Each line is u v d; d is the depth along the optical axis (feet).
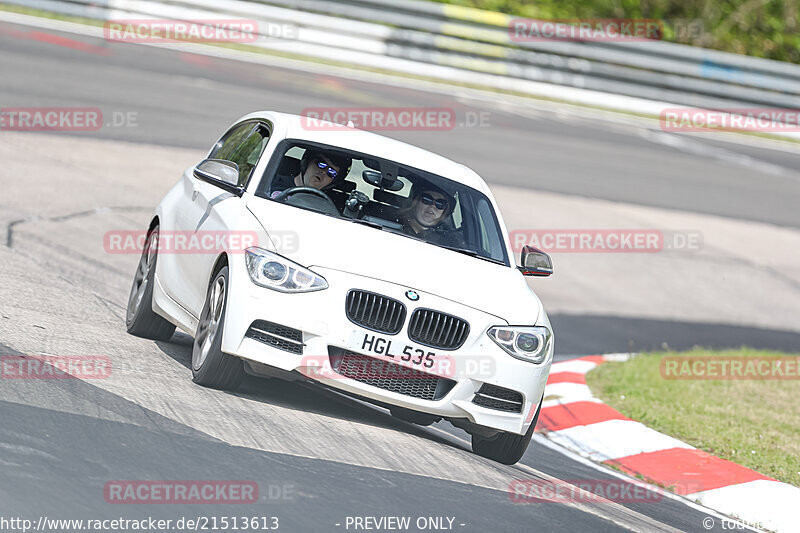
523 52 373.40
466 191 95.91
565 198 250.37
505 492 73.10
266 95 275.18
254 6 344.69
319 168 90.74
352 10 360.48
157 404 72.74
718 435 113.91
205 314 83.71
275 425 74.43
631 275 213.05
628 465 102.01
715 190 296.92
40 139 196.75
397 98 313.73
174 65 289.94
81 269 128.98
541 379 82.53
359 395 78.28
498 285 85.30
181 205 98.32
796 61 490.08
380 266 80.53
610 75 383.86
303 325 77.25
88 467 57.88
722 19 488.44
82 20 326.44
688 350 170.40
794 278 236.22
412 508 63.16
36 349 81.71
